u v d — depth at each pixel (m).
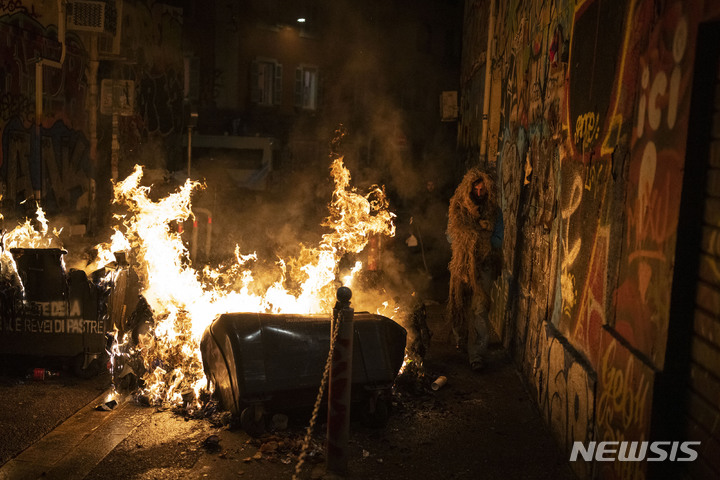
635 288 3.51
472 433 5.17
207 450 4.68
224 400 5.20
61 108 12.91
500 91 10.43
